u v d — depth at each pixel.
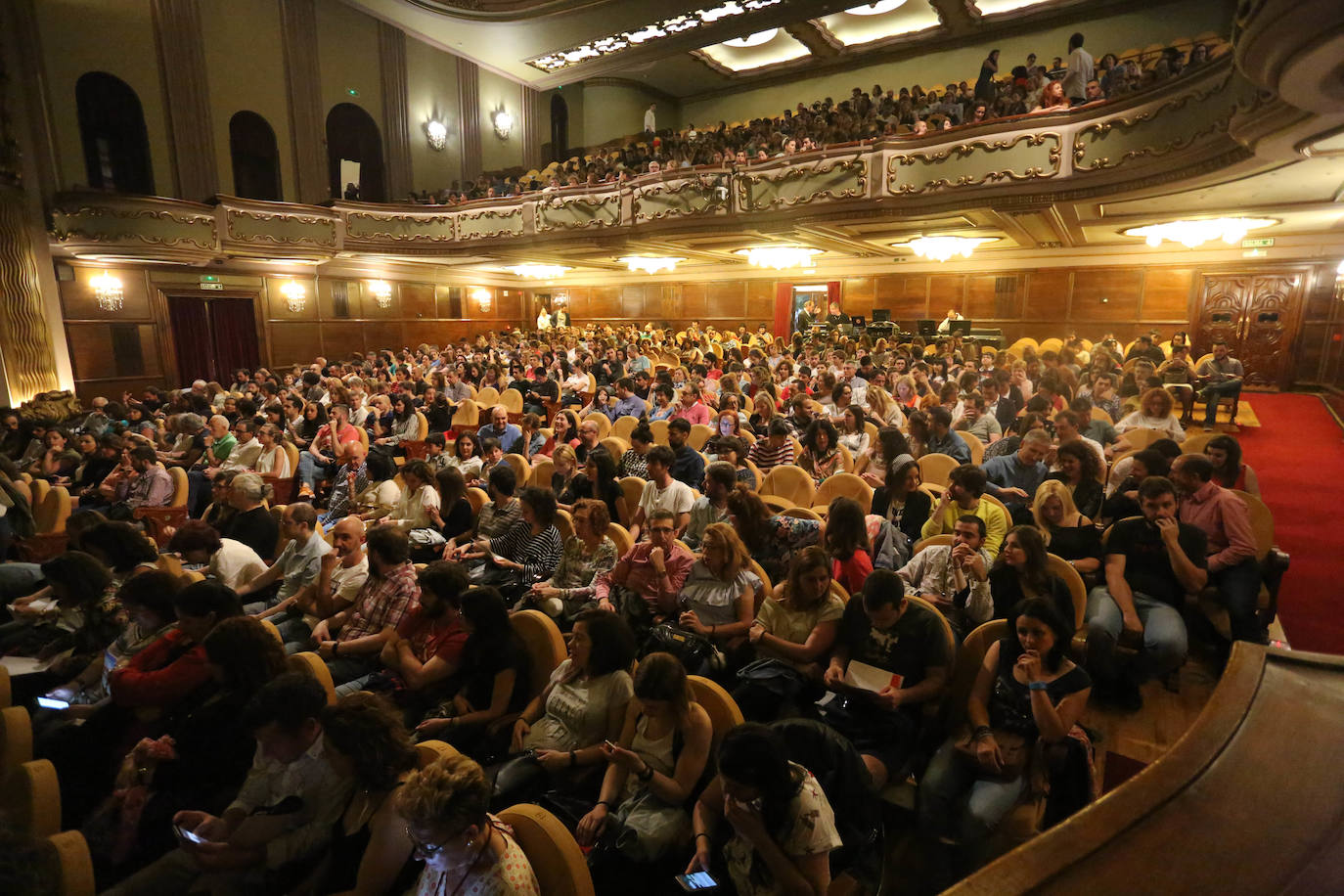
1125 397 8.59
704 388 10.16
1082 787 2.40
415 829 1.66
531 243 14.44
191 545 3.90
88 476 7.01
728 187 11.38
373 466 5.53
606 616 2.62
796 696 2.81
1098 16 14.70
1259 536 3.60
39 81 12.16
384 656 3.12
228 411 9.65
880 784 2.42
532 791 2.45
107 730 2.80
